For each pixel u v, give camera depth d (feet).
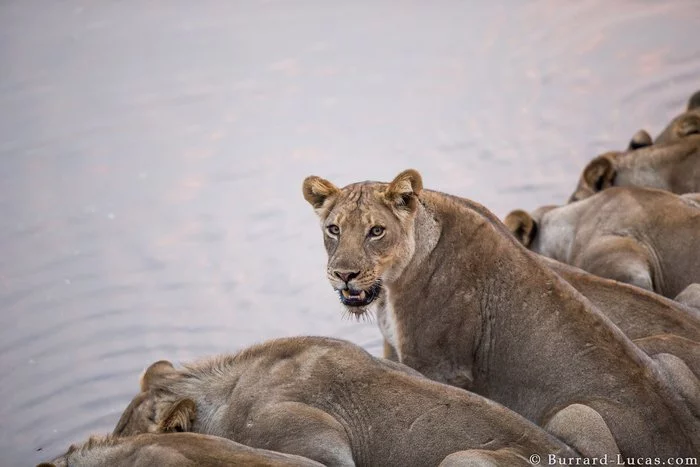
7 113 77.00
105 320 52.60
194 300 53.78
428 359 34.58
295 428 29.19
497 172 63.31
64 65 84.43
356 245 32.32
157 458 26.99
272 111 75.56
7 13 95.86
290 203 63.46
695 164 48.49
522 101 72.33
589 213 45.55
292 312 51.65
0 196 66.33
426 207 34.30
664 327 34.47
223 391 30.91
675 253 43.27
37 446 42.47
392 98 75.61
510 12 88.79
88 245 60.49
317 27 90.53
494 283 33.63
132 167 69.21
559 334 32.19
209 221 62.18
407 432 29.17
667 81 71.61
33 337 51.39
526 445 27.68
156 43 88.33
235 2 97.66
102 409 44.83
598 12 85.46
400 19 90.48
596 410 29.96
